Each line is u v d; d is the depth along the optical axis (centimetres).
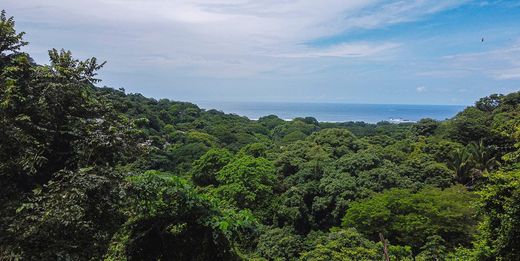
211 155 3012
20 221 591
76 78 777
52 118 712
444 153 3192
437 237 1850
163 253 809
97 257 679
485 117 3753
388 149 3325
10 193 657
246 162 2723
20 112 673
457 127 3578
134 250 807
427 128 4097
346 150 3438
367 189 2531
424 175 2858
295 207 2519
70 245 625
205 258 784
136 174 771
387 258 876
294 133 5303
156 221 797
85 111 796
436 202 2114
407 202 2091
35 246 603
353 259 1620
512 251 944
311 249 2031
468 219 1978
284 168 3166
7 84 629
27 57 743
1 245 578
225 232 752
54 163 741
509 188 981
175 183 788
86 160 709
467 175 2892
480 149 3036
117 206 725
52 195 623
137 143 801
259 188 2541
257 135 5816
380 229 2058
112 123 789
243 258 952
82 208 619
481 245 1056
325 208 2539
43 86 722
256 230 828
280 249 2044
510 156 1176
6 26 704
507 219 944
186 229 797
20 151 638
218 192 2570
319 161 3033
